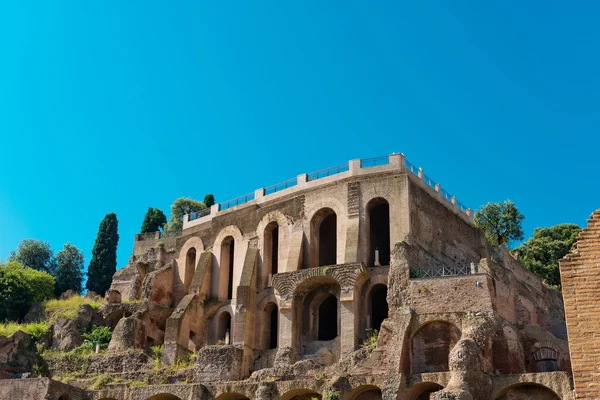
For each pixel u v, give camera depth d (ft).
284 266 221.25
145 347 228.84
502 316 178.70
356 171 217.56
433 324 176.35
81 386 208.85
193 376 201.46
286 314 204.54
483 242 241.96
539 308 232.32
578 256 91.61
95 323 242.58
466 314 171.83
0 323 265.34
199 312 232.12
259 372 195.93
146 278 246.06
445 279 179.01
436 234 216.74
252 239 234.38
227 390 186.09
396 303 183.21
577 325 88.58
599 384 85.25
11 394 190.70
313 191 224.53
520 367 173.06
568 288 90.58
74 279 363.35
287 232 225.76
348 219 212.43
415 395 168.66
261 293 223.30
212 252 245.24
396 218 206.18
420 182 217.77
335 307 221.66
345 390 170.40
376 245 223.51
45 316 270.67
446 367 171.53
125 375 211.41
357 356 181.57
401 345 171.42
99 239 360.48
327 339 216.74
